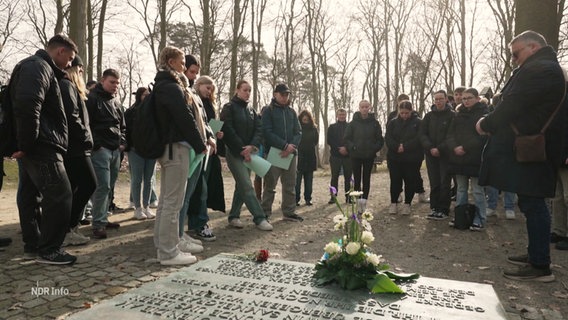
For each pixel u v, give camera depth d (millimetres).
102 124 5203
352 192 3012
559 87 3703
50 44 4195
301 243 5234
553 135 3770
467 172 5949
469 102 5930
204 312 2350
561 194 5047
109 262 4227
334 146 8922
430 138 6758
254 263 3258
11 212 7227
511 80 3998
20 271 3881
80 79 4617
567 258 4559
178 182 4125
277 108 6348
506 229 6094
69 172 4551
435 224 6488
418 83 30125
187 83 4285
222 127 5602
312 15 24359
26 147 3707
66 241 4883
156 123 3998
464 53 22969
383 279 2691
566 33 11758
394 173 7238
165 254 4176
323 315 2314
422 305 2471
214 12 19125
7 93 3920
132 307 2416
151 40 21312
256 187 8125
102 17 16844
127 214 7109
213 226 6203
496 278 3965
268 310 2379
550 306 3285
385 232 5957
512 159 3900
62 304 3152
